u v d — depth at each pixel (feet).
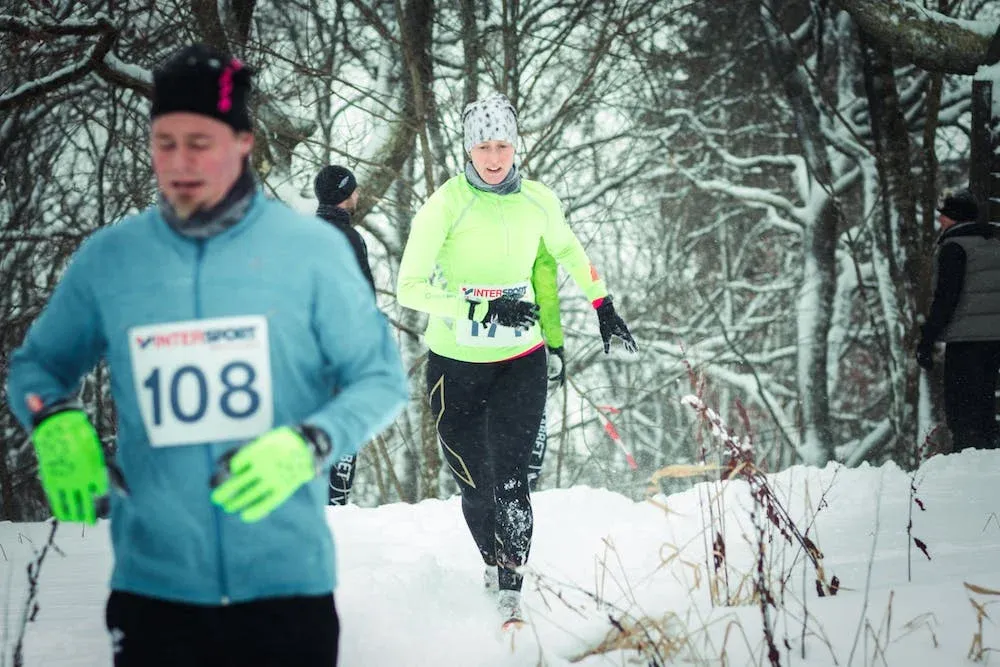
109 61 60.18
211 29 64.28
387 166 71.97
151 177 71.77
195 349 11.35
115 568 11.50
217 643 11.18
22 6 64.49
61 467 11.05
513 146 25.27
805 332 90.27
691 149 94.68
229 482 10.48
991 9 87.20
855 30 89.86
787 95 87.45
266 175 65.31
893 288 84.07
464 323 25.00
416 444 91.45
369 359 11.80
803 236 91.61
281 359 11.45
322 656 11.30
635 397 103.09
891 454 86.53
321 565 11.42
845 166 91.20
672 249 109.40
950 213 46.93
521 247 25.30
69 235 74.13
